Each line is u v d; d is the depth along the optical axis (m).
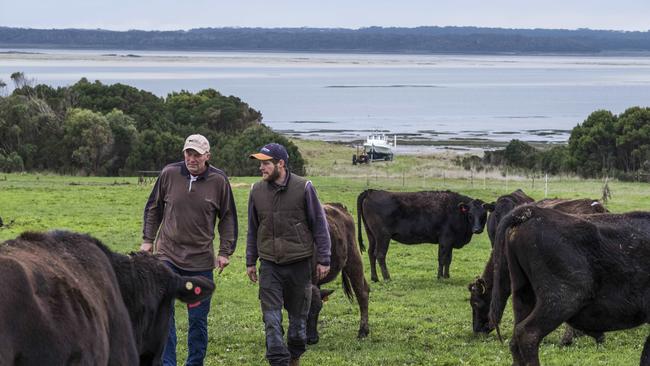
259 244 10.32
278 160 10.20
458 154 90.56
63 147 64.00
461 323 15.40
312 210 10.28
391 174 57.72
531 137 120.25
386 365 12.08
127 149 64.88
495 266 10.54
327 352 12.85
